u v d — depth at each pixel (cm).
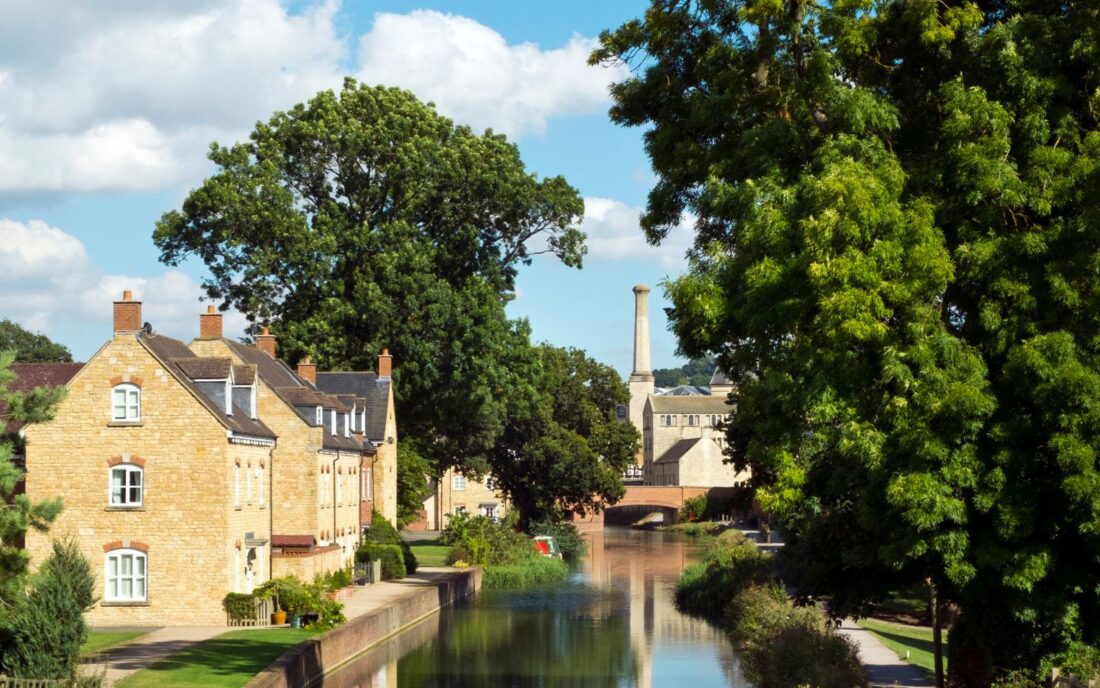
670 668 4597
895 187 2536
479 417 7650
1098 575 2514
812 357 2544
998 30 2630
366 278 7356
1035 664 2684
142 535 4588
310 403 5897
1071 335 2402
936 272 2436
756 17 2825
